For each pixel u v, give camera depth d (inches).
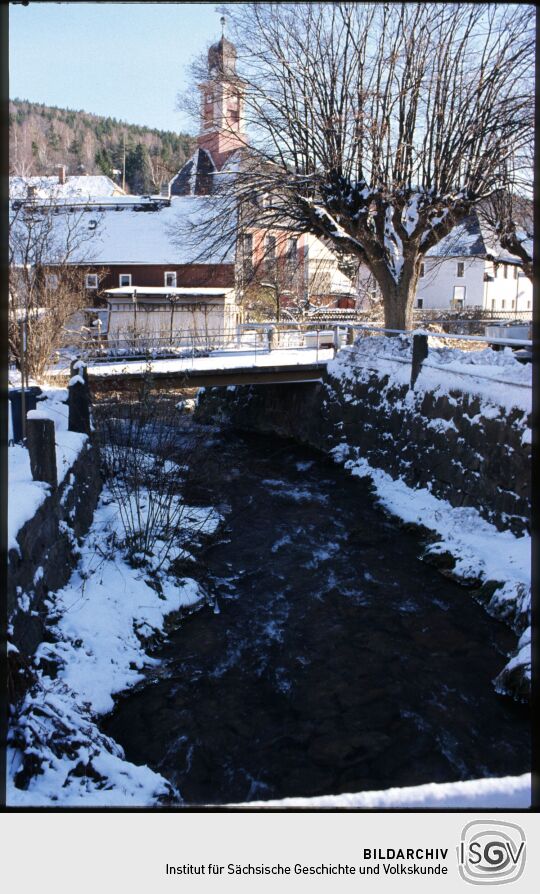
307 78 672.4
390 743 255.3
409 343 606.2
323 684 293.4
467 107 651.5
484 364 496.4
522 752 249.4
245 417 842.8
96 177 2129.7
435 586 387.5
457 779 234.4
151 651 314.7
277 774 237.1
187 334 1208.8
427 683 294.8
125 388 585.6
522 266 928.3
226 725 265.1
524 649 292.2
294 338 1038.4
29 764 193.2
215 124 748.6
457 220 684.7
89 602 314.8
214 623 346.6
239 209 707.4
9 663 207.5
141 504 439.5
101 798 190.7
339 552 437.4
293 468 633.0
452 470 477.4
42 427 298.7
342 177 667.4
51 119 2532.0
